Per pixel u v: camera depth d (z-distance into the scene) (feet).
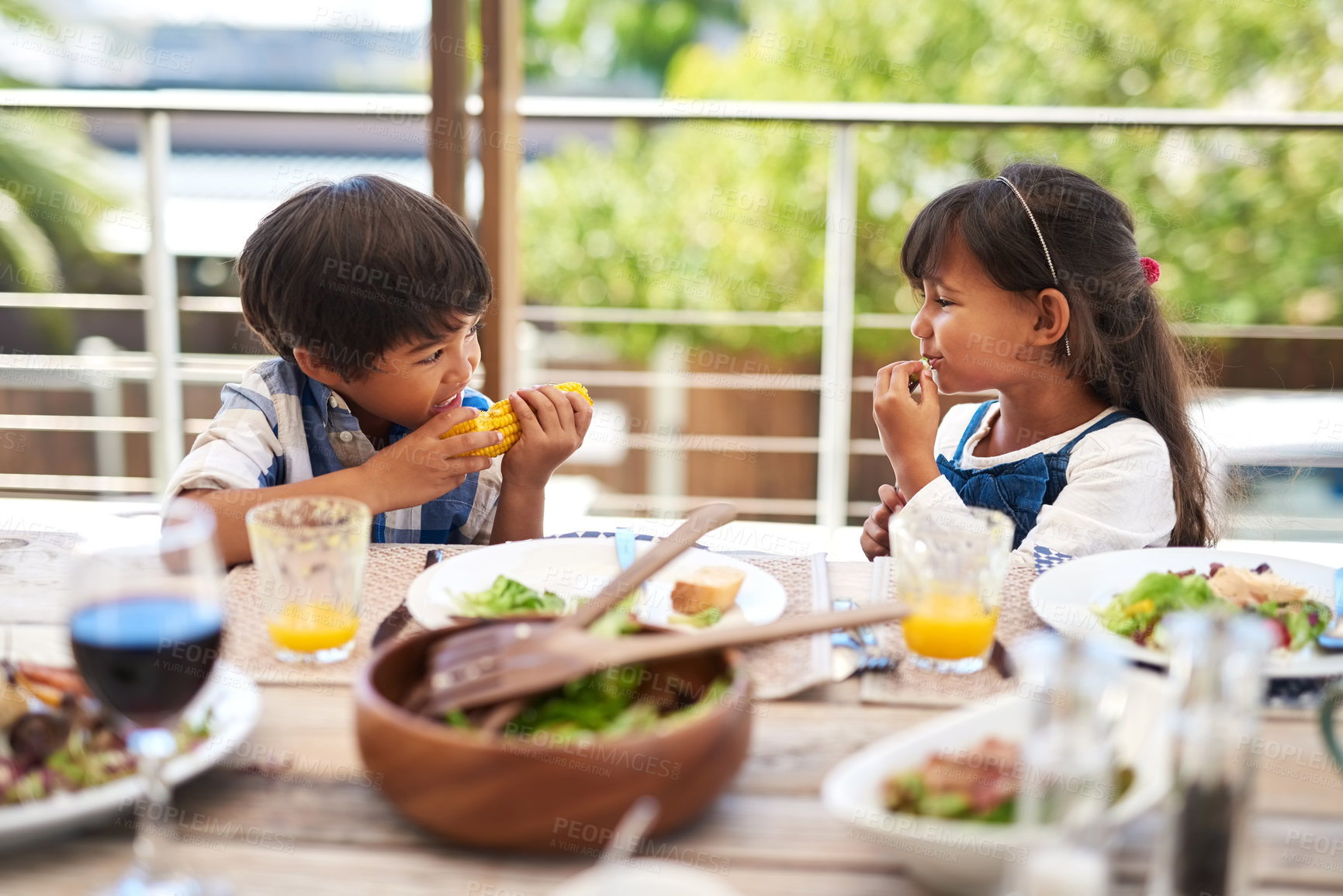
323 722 2.34
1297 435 9.45
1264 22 17.46
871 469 14.76
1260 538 8.35
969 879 1.71
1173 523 4.60
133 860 1.86
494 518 4.62
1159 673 2.56
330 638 2.65
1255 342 12.41
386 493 3.84
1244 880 1.67
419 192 4.27
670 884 1.53
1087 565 3.23
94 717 2.12
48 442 11.68
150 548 1.95
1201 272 17.21
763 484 17.17
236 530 3.44
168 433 8.23
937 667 2.60
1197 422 6.38
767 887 1.80
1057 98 18.70
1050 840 1.54
